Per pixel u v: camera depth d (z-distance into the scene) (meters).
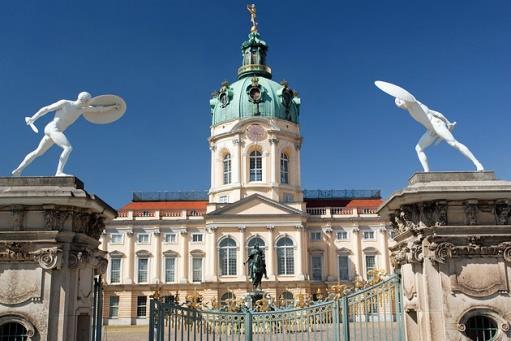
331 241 68.25
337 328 14.48
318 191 79.06
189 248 68.50
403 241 12.38
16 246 11.28
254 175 69.44
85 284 12.16
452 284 11.32
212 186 70.88
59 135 12.22
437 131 12.29
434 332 11.20
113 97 12.98
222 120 71.38
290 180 70.56
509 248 11.36
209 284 63.91
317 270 67.75
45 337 11.07
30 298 11.21
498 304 11.24
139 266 68.31
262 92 70.75
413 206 11.89
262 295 33.69
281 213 65.75
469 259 11.45
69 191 11.46
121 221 68.94
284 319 15.45
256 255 37.91
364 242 68.44
